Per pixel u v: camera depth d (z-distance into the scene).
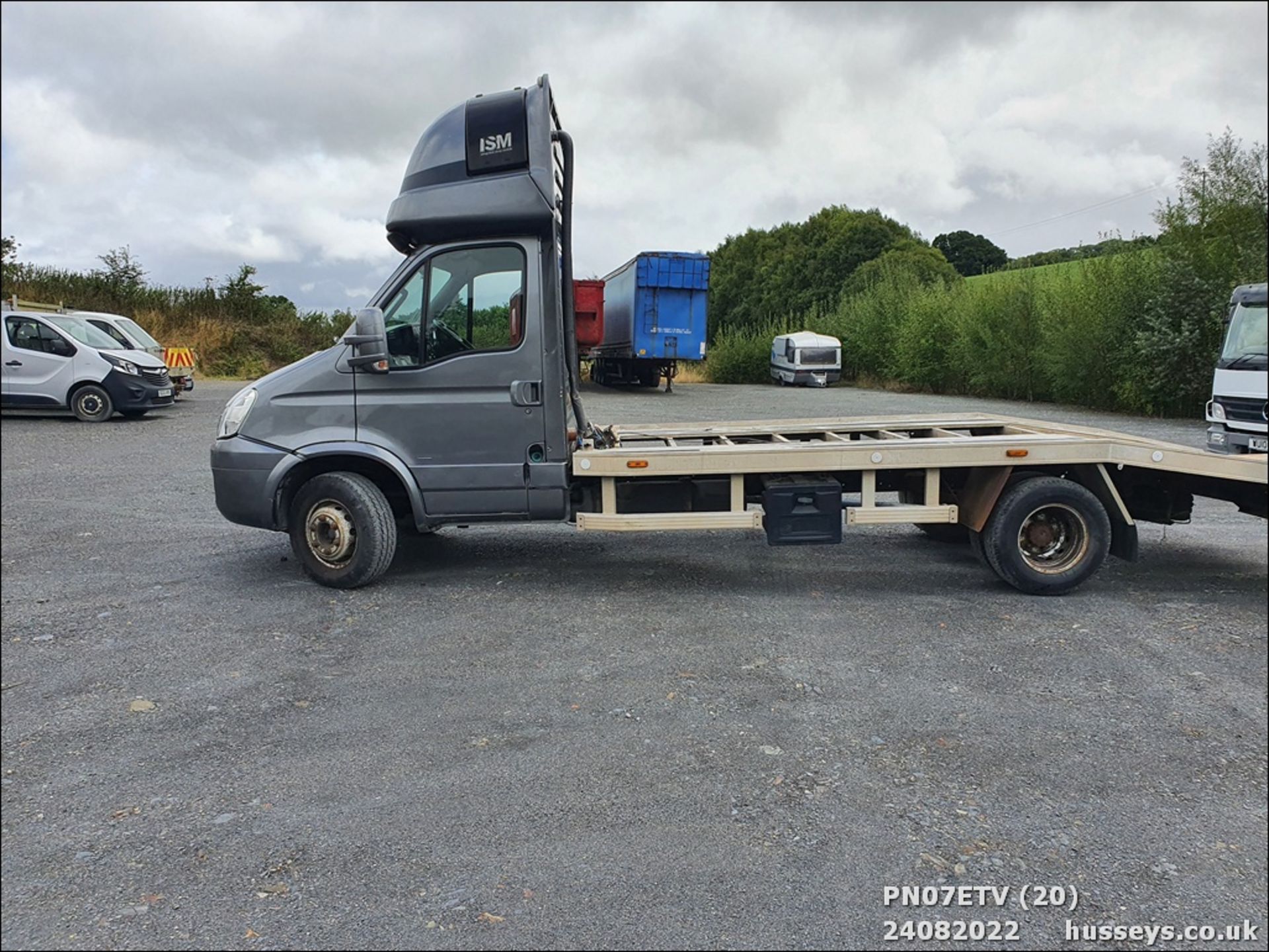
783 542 5.87
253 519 6.00
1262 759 3.63
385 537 5.96
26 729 3.94
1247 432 12.42
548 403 5.80
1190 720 4.01
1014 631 5.24
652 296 26.28
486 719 4.02
